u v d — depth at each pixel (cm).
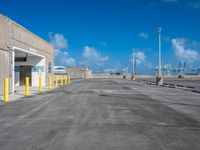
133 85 4288
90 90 2981
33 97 2162
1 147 738
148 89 3266
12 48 2623
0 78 2327
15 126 1009
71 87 3628
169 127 995
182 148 730
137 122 1083
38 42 3728
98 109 1441
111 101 1836
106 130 935
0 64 2323
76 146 743
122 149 718
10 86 2531
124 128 969
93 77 10681
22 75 4025
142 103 1738
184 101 1894
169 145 757
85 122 1076
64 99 1970
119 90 2994
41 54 3903
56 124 1039
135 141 797
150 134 884
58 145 754
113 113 1306
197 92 2823
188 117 1214
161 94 2503
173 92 2797
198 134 889
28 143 775
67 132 905
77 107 1520
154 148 728
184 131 931
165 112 1357
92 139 815
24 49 3075
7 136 858
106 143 774
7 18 2491
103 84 4609
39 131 923
